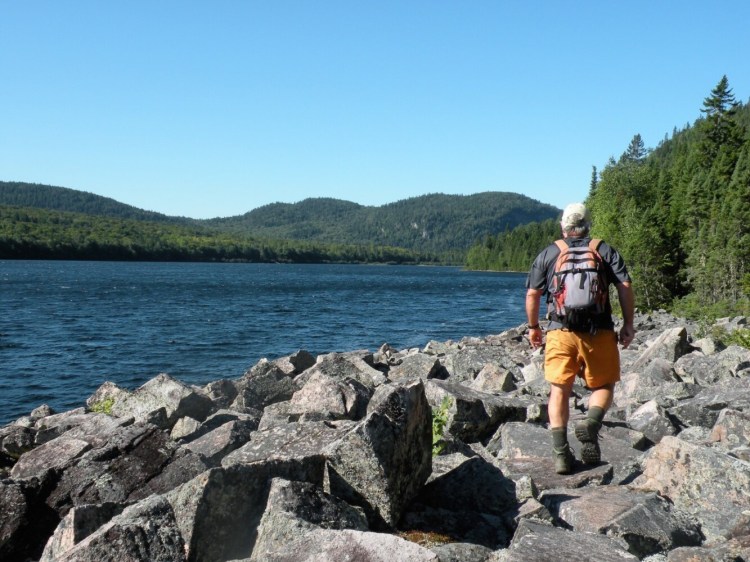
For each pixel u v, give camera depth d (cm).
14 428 859
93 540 359
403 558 320
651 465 506
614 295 4403
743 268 5241
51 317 4525
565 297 528
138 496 491
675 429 672
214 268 19512
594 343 530
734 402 713
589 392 966
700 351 1429
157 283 9681
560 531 395
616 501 454
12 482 478
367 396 907
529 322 567
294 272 17650
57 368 2523
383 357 1823
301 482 410
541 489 505
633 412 789
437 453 613
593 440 537
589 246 538
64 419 988
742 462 468
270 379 1191
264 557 339
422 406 497
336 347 3203
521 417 764
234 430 699
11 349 3005
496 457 656
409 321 4575
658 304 5684
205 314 4884
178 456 522
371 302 6519
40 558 428
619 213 6881
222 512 393
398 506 451
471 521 451
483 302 6819
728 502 451
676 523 433
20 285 8488
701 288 5409
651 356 1321
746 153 8512
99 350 2989
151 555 363
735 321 2316
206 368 2542
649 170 9081
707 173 9081
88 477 498
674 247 6694
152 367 2558
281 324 4212
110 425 816
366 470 441
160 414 970
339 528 396
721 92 9850
